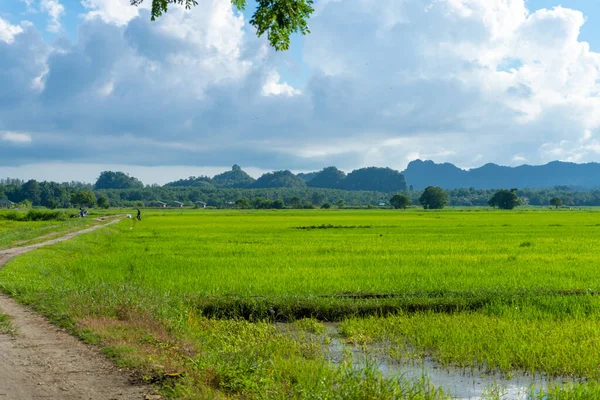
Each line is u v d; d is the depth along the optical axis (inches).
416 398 297.1
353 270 786.2
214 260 919.7
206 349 375.2
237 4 389.4
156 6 379.2
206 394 275.7
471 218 3019.2
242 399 282.8
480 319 509.0
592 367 372.2
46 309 486.6
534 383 360.5
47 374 313.6
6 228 2162.9
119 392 285.7
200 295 577.9
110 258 954.1
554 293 607.5
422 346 434.0
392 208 7224.4
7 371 318.0
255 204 7431.1
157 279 697.0
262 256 994.1
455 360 401.7
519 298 578.6
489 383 360.2
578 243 1259.8
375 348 436.5
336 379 313.1
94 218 3189.0
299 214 4131.4
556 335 444.1
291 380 323.3
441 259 928.3
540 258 939.3
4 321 447.5
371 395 290.2
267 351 388.2
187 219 3053.6
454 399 329.4
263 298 563.8
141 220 2925.7
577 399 315.6
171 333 418.0
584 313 535.2
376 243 1278.3
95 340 383.2
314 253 1045.2
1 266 808.3
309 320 527.5
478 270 784.3
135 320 447.2
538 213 4178.2
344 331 488.7
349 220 2792.8
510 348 411.5
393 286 645.3
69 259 1015.0
